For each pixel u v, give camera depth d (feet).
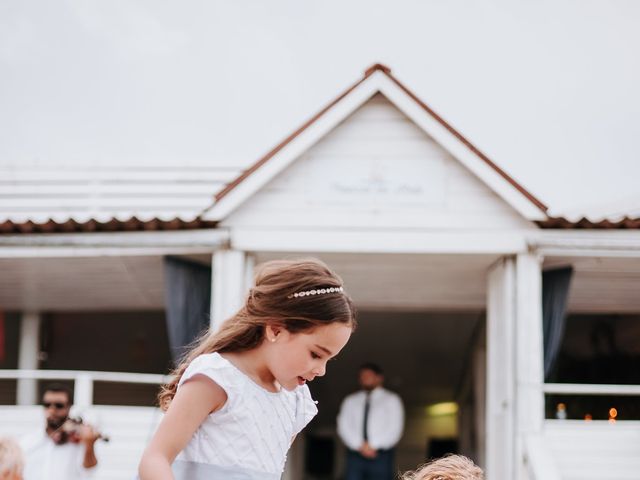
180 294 31.81
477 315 41.01
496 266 31.78
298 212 31.01
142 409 30.37
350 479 33.83
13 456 14.92
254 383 9.25
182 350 31.58
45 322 43.27
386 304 37.40
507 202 30.40
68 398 24.97
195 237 30.86
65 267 34.19
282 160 30.60
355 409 34.09
